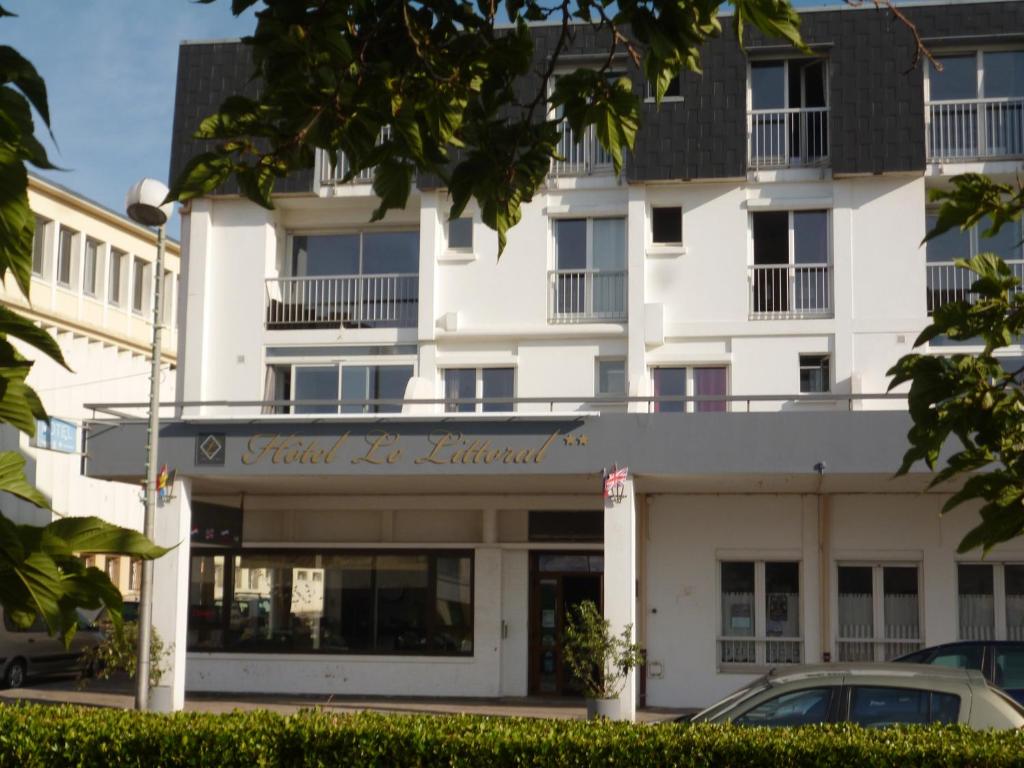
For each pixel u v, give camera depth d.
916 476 20.98
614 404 24.31
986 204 4.65
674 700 23.84
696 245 24.47
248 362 25.50
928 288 24.16
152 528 20.14
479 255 25.06
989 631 23.22
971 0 23.97
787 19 4.91
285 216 26.27
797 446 20.72
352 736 8.19
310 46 4.81
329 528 25.67
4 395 3.00
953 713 9.38
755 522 24.03
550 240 25.05
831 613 23.59
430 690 24.84
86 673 26.30
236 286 25.73
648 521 24.30
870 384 23.59
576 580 24.92
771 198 24.34
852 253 24.00
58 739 8.27
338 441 21.70
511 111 23.50
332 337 25.34
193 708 22.23
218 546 23.08
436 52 5.68
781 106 24.77
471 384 24.97
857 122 23.92
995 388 4.35
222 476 22.14
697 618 23.98
